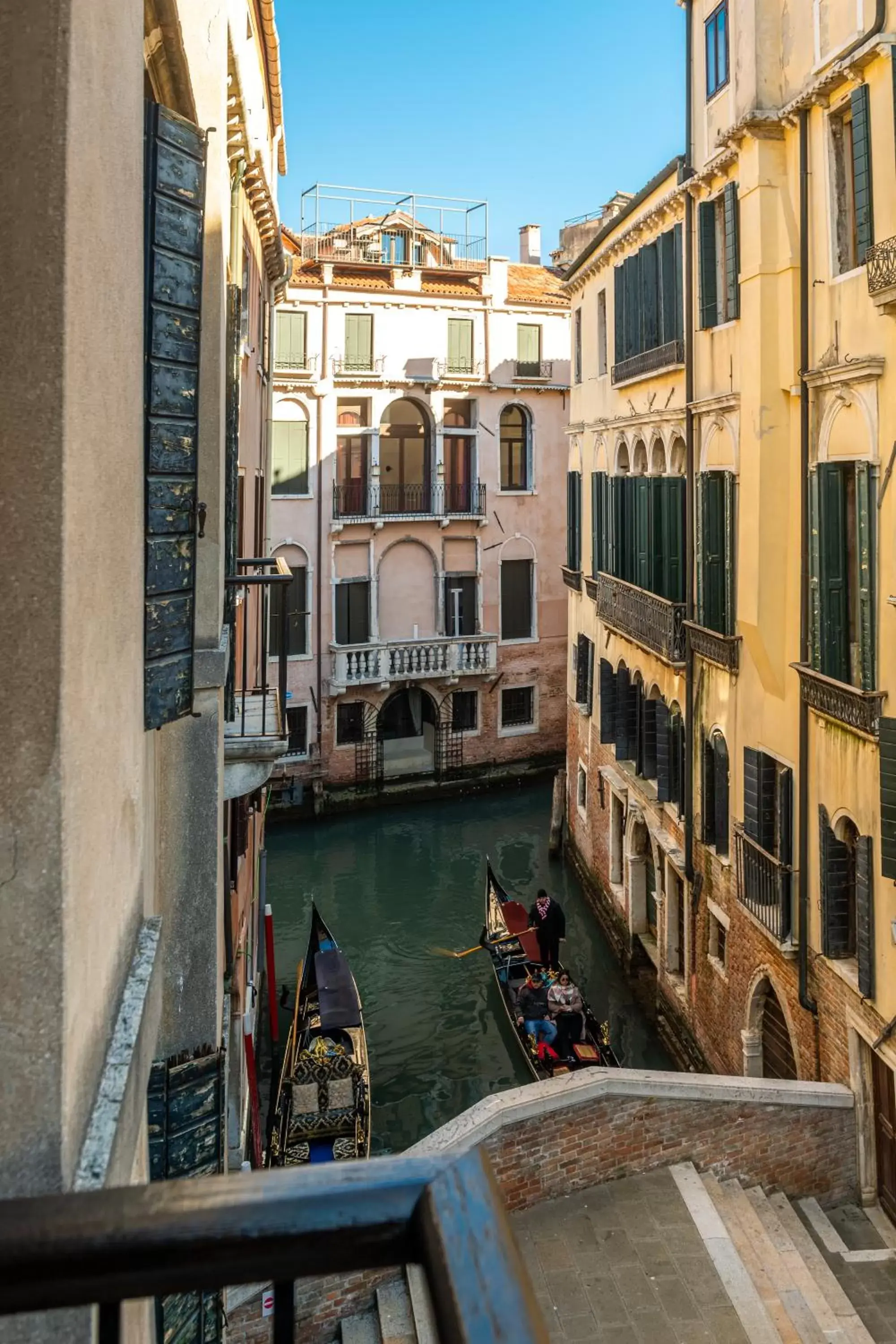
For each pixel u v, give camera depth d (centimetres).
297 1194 123
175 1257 122
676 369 1622
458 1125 919
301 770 3009
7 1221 126
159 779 543
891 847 981
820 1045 1173
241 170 1012
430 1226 116
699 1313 823
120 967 264
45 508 196
